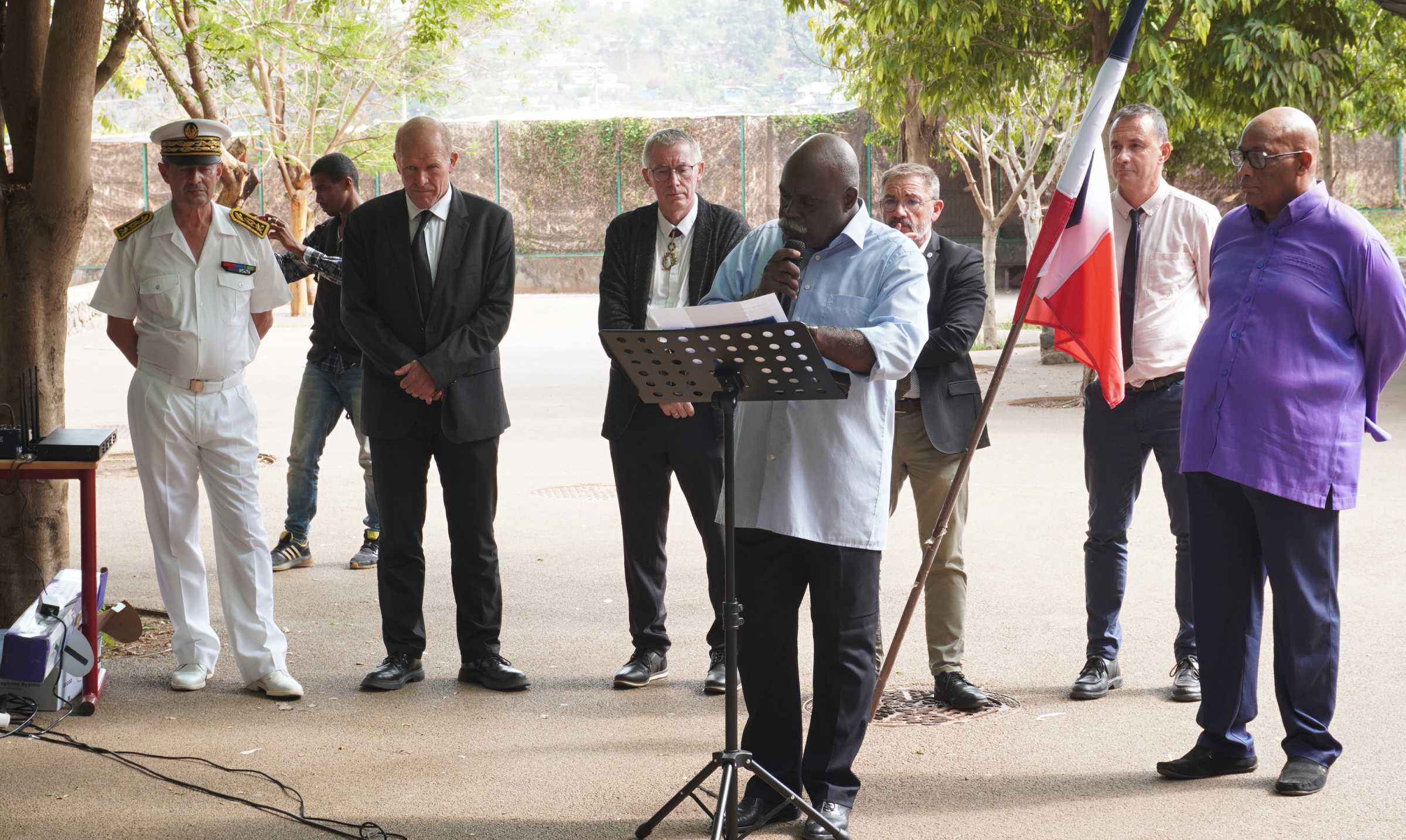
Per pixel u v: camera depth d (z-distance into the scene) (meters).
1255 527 4.40
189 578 5.46
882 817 4.12
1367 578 6.79
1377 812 4.07
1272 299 4.33
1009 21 13.71
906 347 3.79
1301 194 4.38
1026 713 5.06
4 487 5.75
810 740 4.05
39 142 5.65
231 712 5.16
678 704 5.25
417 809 4.22
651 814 4.18
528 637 6.22
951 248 5.20
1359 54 18.25
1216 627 4.40
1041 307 4.80
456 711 5.18
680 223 5.47
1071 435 11.88
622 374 5.48
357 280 5.39
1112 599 5.27
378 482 5.49
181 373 5.27
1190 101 12.64
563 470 10.73
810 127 34.34
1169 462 5.13
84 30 5.56
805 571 4.07
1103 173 4.72
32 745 4.78
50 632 5.09
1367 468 9.70
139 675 5.63
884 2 13.22
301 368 18.25
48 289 5.80
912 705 5.18
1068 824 4.04
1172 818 4.07
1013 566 7.35
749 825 4.03
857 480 3.93
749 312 3.42
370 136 26.94
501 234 5.46
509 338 22.70
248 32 15.28
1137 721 4.95
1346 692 5.13
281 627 6.41
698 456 5.38
